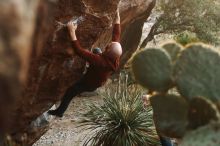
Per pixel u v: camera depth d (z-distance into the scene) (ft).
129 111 25.66
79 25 18.67
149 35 54.60
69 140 31.86
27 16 5.01
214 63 10.52
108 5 18.62
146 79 11.48
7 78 4.73
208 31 53.36
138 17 36.01
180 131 11.34
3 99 4.75
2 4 4.73
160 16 54.34
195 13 53.11
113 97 26.61
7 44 4.73
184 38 49.32
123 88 27.58
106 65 17.84
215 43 53.88
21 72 4.91
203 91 10.57
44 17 5.91
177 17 53.93
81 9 18.02
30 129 21.74
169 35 58.18
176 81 10.84
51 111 20.15
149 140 25.16
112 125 25.70
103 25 19.15
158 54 11.32
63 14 17.60
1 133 4.91
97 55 17.80
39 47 6.11
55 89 20.47
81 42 19.45
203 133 9.39
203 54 10.57
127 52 44.27
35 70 18.51
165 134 11.54
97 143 25.76
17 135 21.20
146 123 25.57
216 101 10.51
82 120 27.37
